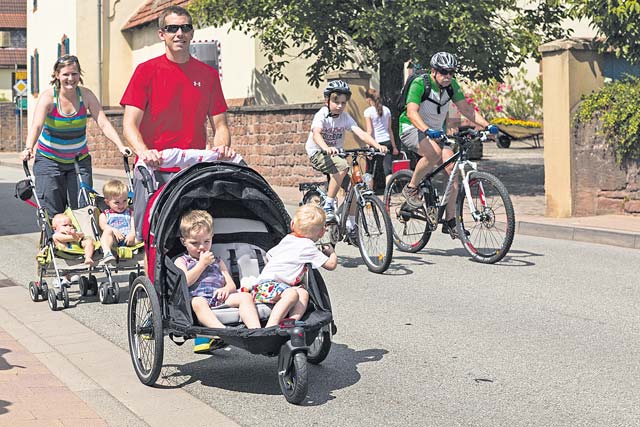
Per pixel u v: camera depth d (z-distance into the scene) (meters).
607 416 6.84
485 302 10.73
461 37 20.59
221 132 9.21
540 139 40.00
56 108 11.27
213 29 34.31
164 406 7.18
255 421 6.86
